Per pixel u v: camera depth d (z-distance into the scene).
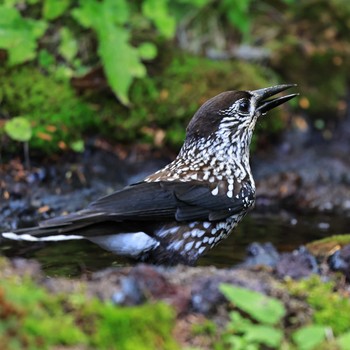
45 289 6.90
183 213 8.86
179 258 9.01
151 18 13.73
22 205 12.39
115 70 13.02
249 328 6.67
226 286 6.85
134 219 8.49
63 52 13.53
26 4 13.72
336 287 8.22
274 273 8.12
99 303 6.67
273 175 14.28
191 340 6.66
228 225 9.43
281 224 12.62
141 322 6.51
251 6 16.02
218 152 9.64
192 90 14.11
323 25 16.17
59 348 6.16
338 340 6.64
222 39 15.34
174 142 13.94
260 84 14.64
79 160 13.39
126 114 13.82
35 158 13.03
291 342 6.72
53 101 13.30
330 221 12.94
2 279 6.95
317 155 14.97
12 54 12.96
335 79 15.91
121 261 10.03
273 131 14.87
